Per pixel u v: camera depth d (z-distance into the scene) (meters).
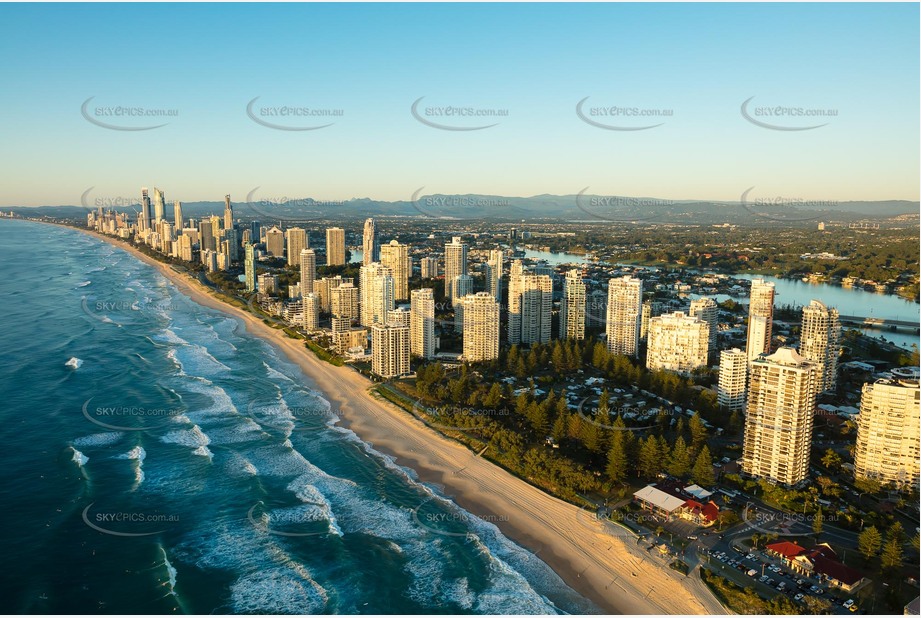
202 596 153.12
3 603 148.38
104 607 148.25
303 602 152.00
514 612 149.62
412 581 160.50
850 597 149.25
